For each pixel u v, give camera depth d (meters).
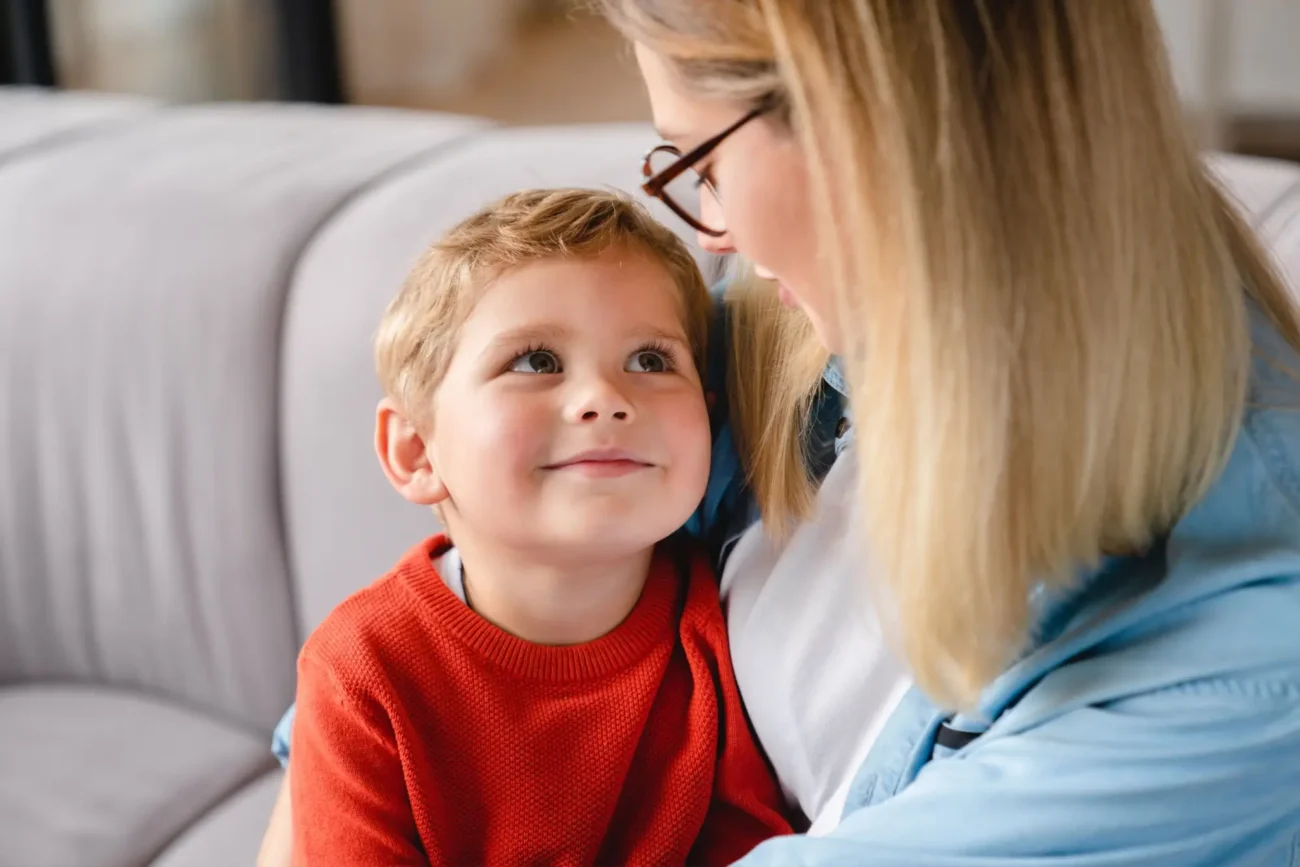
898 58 0.62
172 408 1.37
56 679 1.52
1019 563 0.69
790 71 0.64
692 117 0.70
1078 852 0.66
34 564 1.48
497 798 0.85
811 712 0.84
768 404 0.89
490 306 0.83
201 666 1.43
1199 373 0.67
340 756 0.84
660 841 0.86
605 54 4.86
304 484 1.32
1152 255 0.65
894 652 0.74
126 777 1.33
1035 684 0.73
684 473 0.83
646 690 0.87
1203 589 0.67
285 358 1.33
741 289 0.92
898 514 0.69
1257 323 0.73
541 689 0.85
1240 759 0.65
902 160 0.62
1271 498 0.69
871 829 0.69
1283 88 3.32
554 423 0.81
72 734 1.40
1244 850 0.70
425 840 0.84
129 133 1.61
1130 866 0.66
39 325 1.43
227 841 1.25
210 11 3.04
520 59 4.82
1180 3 3.07
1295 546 0.67
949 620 0.69
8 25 2.60
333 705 0.84
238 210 1.39
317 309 1.31
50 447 1.44
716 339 0.96
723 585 0.93
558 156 1.36
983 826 0.67
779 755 0.88
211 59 3.08
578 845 0.85
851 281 0.68
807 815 0.88
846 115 0.63
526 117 4.16
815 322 0.74
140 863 1.25
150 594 1.42
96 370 1.41
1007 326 0.65
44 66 2.65
